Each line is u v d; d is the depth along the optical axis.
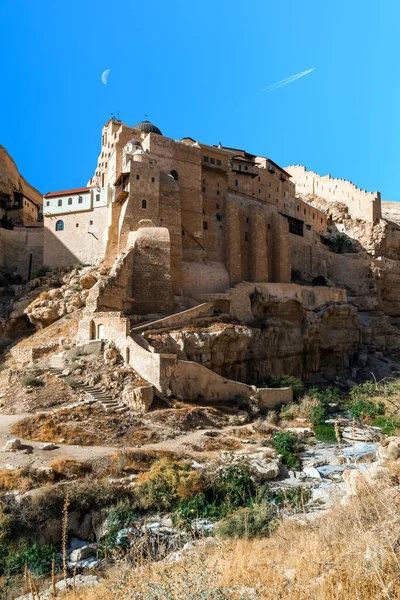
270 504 18.72
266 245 61.72
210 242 57.97
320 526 12.13
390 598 7.46
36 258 56.00
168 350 37.12
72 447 24.78
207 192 60.31
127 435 27.22
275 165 75.75
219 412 33.34
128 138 60.34
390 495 11.56
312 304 57.59
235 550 12.13
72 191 54.06
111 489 20.28
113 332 36.34
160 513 19.94
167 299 45.19
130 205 48.22
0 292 51.47
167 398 32.41
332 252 77.81
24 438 25.53
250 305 50.25
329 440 31.62
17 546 17.20
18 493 19.00
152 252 45.34
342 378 56.47
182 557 11.74
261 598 8.23
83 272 49.19
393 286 74.94
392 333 69.38
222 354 41.69
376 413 38.31
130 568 12.02
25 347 41.16
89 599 11.05
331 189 90.56
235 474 22.42
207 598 7.90
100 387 32.47
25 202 69.81
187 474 21.61
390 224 84.50
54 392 31.56
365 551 9.16
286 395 39.66
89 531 18.92
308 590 8.23
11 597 13.88
